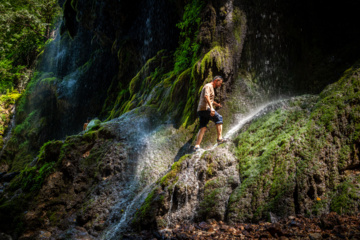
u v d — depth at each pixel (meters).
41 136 14.44
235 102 5.76
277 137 4.36
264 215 3.60
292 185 3.61
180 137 5.95
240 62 6.05
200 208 4.13
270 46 6.06
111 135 6.21
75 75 15.07
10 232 5.26
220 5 6.00
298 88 5.70
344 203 3.22
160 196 4.28
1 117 16.03
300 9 5.93
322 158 3.70
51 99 15.02
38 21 17.03
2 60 18.31
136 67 11.76
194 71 5.93
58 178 5.70
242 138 4.84
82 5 11.88
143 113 6.98
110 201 5.18
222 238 3.35
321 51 5.67
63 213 5.36
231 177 4.26
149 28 10.62
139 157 5.75
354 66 4.50
